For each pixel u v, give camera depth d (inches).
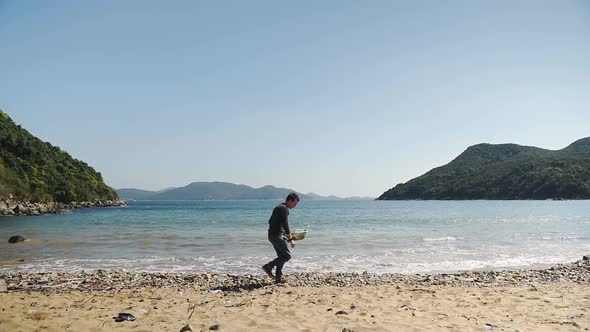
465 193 7288.4
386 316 262.7
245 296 341.4
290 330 226.8
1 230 1218.6
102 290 383.9
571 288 385.4
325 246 777.6
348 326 236.1
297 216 2172.7
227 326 233.9
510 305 299.1
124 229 1239.5
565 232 1096.2
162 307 288.4
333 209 3627.0
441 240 885.2
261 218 1979.6
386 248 751.7
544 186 6038.4
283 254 408.2
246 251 714.2
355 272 519.2
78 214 2672.2
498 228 1250.0
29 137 4271.7
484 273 493.0
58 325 231.0
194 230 1185.4
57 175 3964.1
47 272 516.1
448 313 272.5
